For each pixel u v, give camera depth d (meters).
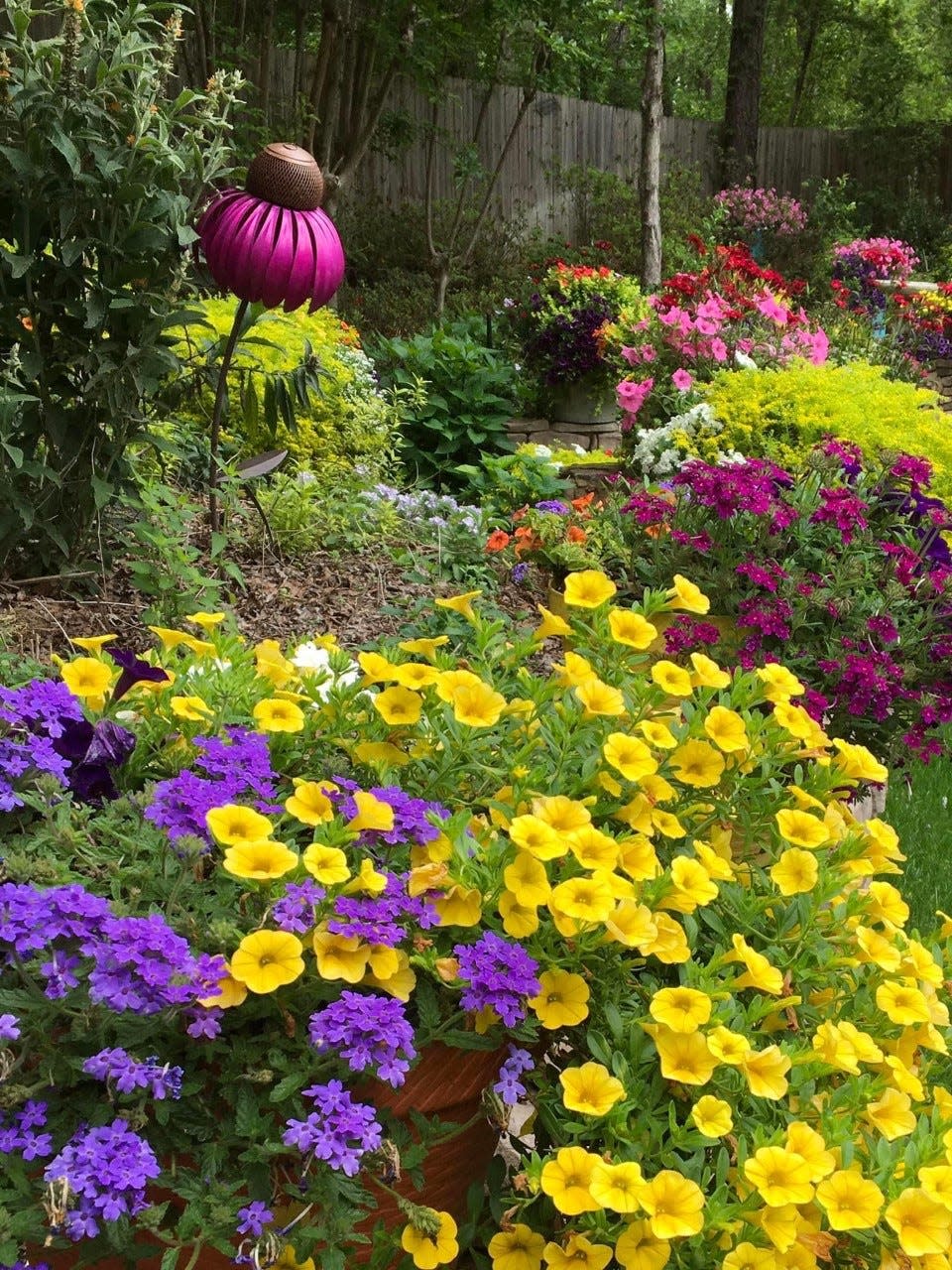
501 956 1.58
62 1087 1.45
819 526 3.74
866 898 1.92
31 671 2.27
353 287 13.04
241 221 3.51
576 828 1.74
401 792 1.74
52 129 2.99
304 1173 1.40
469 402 7.14
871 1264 1.62
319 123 12.37
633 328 7.11
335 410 5.43
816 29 23.48
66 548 3.28
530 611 3.78
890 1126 1.62
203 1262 1.49
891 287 11.82
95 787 1.77
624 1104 1.57
